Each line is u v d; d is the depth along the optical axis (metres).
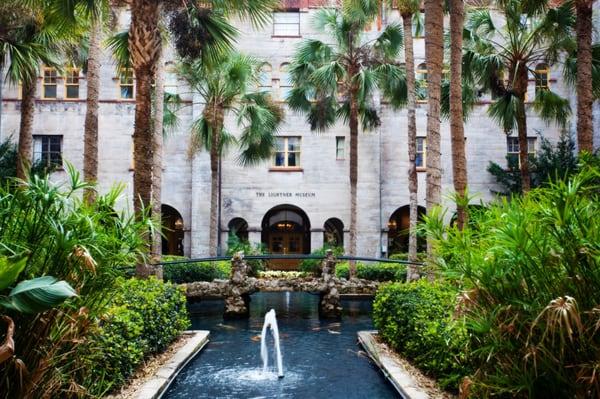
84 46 15.72
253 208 22.34
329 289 12.53
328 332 10.27
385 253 22.09
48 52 14.28
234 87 17.12
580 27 10.89
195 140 18.19
